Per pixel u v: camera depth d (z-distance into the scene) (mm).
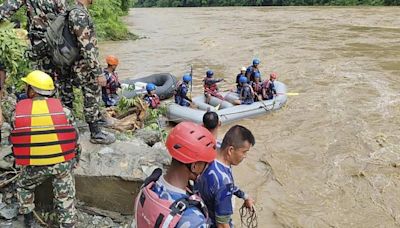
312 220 5133
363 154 6969
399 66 13289
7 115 4473
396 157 6816
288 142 7527
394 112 8945
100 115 4051
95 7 19141
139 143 4469
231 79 12172
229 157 2768
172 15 36375
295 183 6055
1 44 3773
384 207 5422
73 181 3227
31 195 3203
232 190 2680
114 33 20016
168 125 8469
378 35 19812
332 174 6301
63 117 3014
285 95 9672
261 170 6445
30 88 3025
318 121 8547
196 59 15133
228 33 22203
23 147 2949
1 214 3518
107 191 3781
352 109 9203
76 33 3498
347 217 5215
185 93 8680
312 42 18266
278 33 21531
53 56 3605
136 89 9211
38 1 3656
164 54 16266
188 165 1941
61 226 3219
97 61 3629
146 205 1933
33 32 3717
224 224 2684
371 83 11305
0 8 3619
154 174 2076
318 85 11250
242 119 8727
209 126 3484
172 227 1823
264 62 14328
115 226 3682
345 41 18312
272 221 5086
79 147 3260
